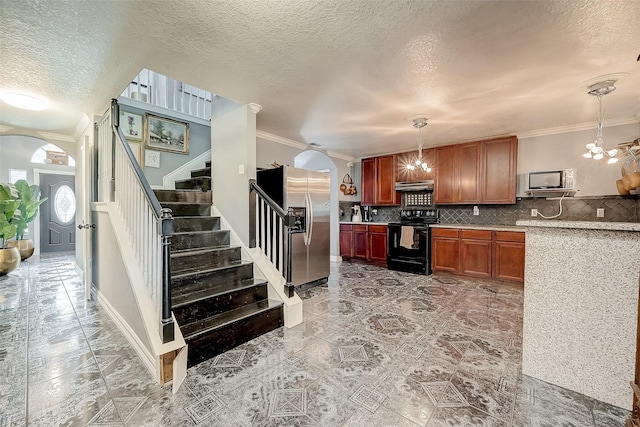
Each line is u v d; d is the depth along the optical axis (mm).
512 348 2176
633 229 1474
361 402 1575
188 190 3570
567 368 1682
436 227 4668
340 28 1767
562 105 3057
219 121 3465
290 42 1919
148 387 1697
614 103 2984
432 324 2629
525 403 1564
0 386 1700
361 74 2387
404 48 1997
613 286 1552
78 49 1968
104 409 1513
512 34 1829
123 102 3756
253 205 3131
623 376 1521
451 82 2525
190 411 1505
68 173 7320
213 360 2020
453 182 4793
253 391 1673
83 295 3457
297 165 6648
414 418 1455
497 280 4105
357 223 5691
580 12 1613
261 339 2346
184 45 1943
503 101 2965
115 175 2752
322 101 2986
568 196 3910
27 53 2012
